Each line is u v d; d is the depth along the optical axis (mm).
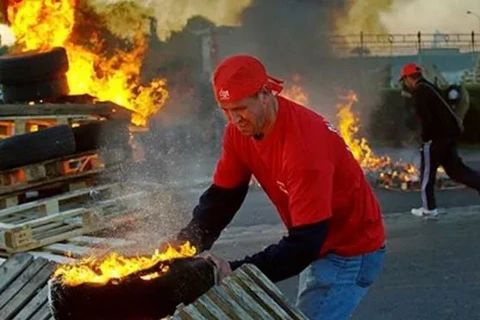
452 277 5273
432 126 7309
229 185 2947
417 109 7383
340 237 2820
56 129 4914
